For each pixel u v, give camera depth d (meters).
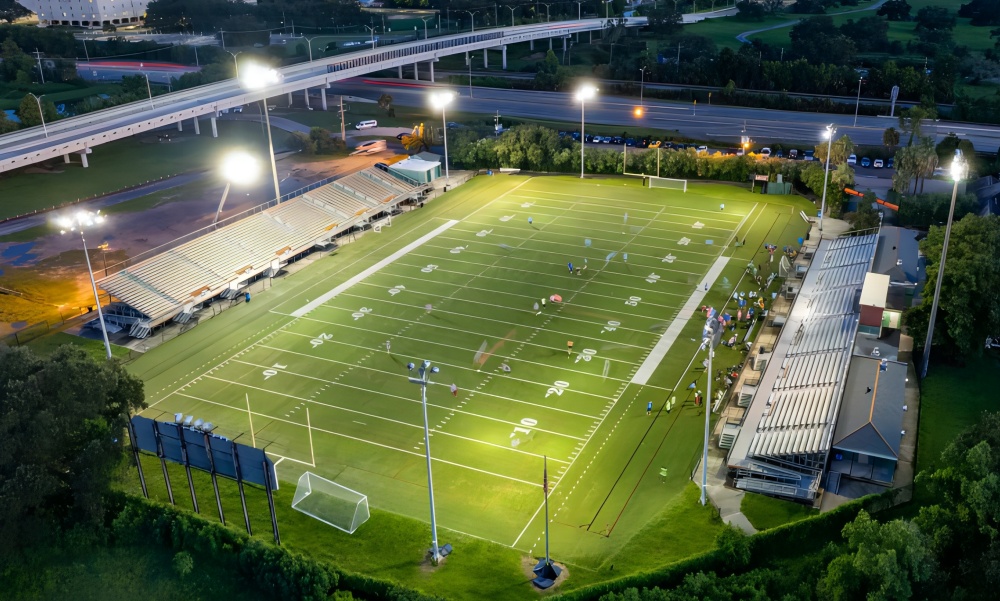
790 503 54.66
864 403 60.41
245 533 51.78
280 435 63.59
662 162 123.94
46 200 120.38
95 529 53.44
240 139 153.75
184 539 51.94
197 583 50.03
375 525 53.44
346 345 77.19
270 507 50.91
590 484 57.41
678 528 52.66
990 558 44.19
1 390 53.44
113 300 85.62
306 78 170.38
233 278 89.69
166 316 81.62
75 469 54.09
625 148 125.19
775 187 116.81
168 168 136.25
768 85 182.75
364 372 72.38
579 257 96.06
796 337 74.88
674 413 65.44
